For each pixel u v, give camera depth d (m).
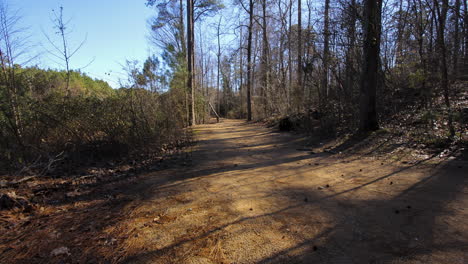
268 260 2.19
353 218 2.95
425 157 5.39
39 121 6.12
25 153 5.31
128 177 5.16
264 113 22.11
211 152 7.98
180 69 14.88
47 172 5.12
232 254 2.30
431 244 2.31
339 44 9.26
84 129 6.78
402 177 4.38
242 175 5.11
